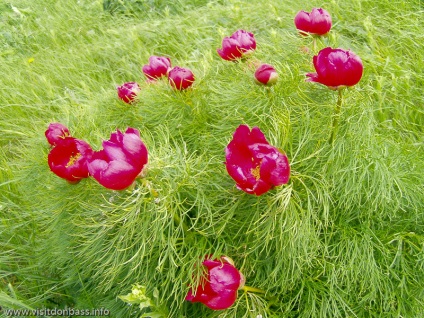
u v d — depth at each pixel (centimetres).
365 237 79
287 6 153
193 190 77
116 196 79
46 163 94
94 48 165
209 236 77
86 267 85
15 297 87
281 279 76
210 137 89
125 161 64
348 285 76
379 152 84
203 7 175
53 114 136
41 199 92
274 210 72
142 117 102
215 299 66
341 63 70
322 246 79
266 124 82
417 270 81
